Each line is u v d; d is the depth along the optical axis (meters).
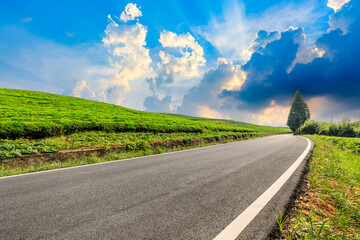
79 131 12.57
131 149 8.85
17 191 3.27
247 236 1.91
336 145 15.41
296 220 2.32
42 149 6.80
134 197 2.96
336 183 4.07
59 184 3.69
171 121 25.02
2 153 5.62
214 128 27.83
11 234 1.88
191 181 3.89
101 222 2.15
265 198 2.96
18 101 22.77
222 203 2.74
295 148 11.09
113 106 35.97
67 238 1.82
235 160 6.61
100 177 4.24
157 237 1.85
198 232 1.95
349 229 2.28
